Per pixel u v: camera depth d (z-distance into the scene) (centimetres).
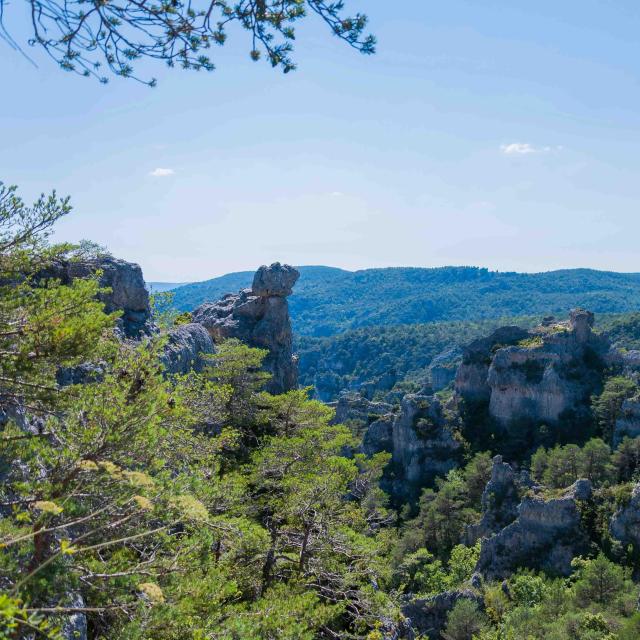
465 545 7531
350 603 2334
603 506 6419
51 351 1173
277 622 1688
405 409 10631
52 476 1159
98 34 1041
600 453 7594
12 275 1392
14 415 1441
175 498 1176
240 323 6234
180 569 1286
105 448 1175
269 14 1112
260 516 2970
